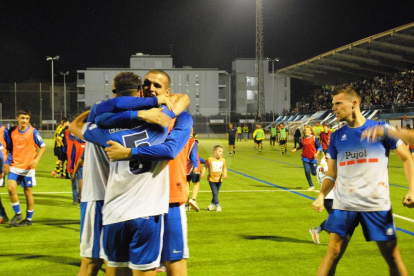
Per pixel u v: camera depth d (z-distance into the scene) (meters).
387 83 44.81
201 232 7.18
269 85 78.06
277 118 58.81
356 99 4.01
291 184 13.46
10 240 6.68
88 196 3.62
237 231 7.26
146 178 3.08
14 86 58.59
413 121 30.83
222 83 73.62
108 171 3.62
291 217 8.44
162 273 5.15
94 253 3.61
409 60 38.62
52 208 9.46
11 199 7.62
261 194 11.45
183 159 3.85
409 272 5.11
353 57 44.31
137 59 71.12
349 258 5.75
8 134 7.54
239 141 48.25
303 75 58.28
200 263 5.52
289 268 5.33
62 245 6.40
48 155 27.05
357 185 3.96
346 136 4.05
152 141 3.08
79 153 9.59
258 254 5.92
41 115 58.19
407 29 34.97
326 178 4.22
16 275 5.06
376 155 3.93
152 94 3.50
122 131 3.06
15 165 7.60
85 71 69.06
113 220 3.06
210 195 11.33
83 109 63.34
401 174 16.19
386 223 3.90
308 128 11.94
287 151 30.78
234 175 15.95
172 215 3.69
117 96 3.29
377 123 4.01
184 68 72.12
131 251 3.08
